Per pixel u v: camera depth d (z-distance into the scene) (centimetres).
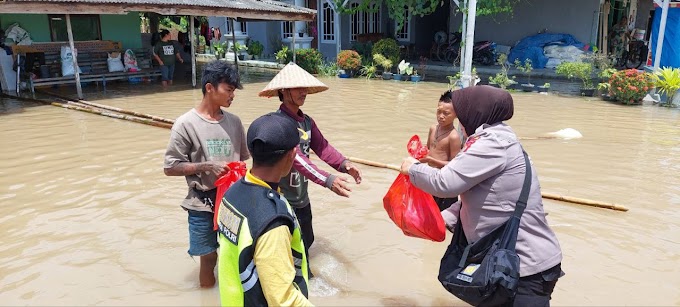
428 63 1984
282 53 1869
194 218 344
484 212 257
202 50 2531
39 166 676
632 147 774
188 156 338
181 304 352
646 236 461
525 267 250
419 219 321
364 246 444
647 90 1149
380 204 541
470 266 262
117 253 428
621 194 567
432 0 1616
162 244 445
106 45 1541
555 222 491
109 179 620
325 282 381
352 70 1711
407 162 283
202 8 1388
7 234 463
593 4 1659
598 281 382
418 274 397
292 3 2148
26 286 374
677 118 1005
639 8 1825
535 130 900
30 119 993
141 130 890
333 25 2114
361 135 852
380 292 369
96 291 368
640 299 357
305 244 385
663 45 1320
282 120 202
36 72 1338
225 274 200
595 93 1312
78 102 1181
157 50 1513
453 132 439
